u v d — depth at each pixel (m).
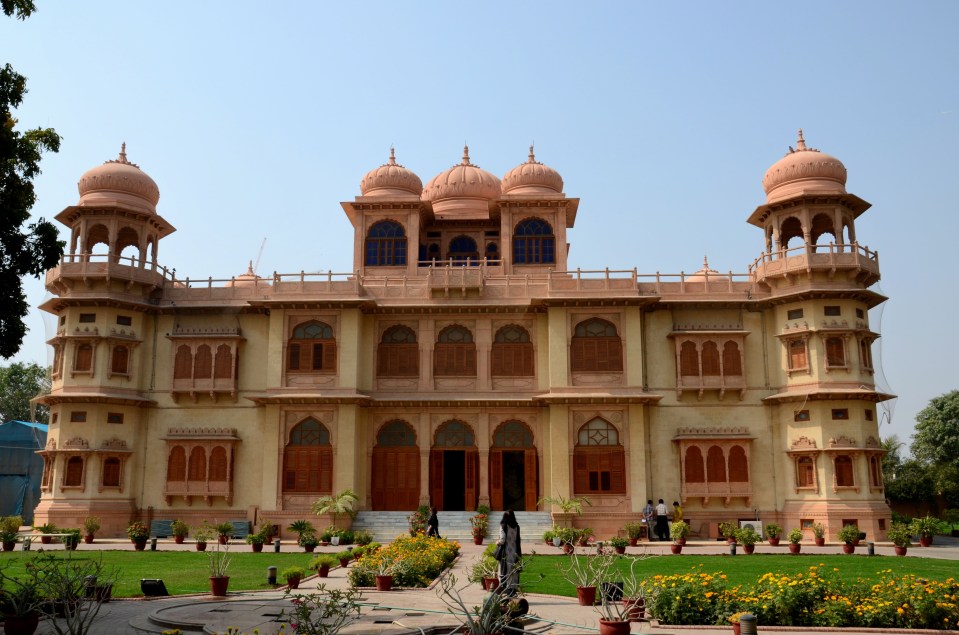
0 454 43.19
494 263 39.53
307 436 32.88
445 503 38.75
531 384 33.53
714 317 33.78
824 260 32.06
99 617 13.24
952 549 26.92
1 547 25.69
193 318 34.72
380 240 38.28
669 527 31.64
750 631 11.11
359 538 27.39
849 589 13.55
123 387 33.41
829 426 31.25
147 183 35.00
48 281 33.84
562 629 12.38
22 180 15.02
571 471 32.00
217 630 11.80
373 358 34.03
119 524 32.19
